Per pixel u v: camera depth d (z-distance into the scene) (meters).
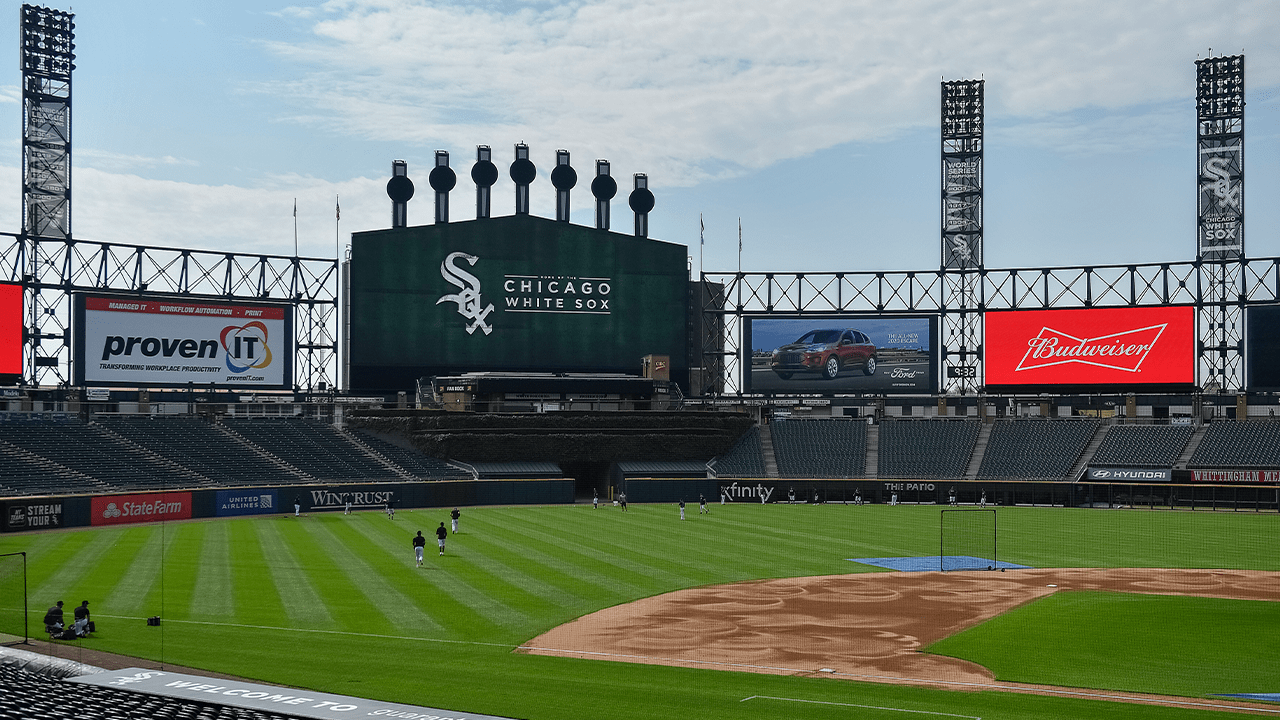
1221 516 87.12
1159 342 109.31
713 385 133.12
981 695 30.19
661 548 63.34
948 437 112.62
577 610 43.06
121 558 54.72
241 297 112.56
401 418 107.56
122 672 30.59
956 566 56.44
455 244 121.19
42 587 45.59
